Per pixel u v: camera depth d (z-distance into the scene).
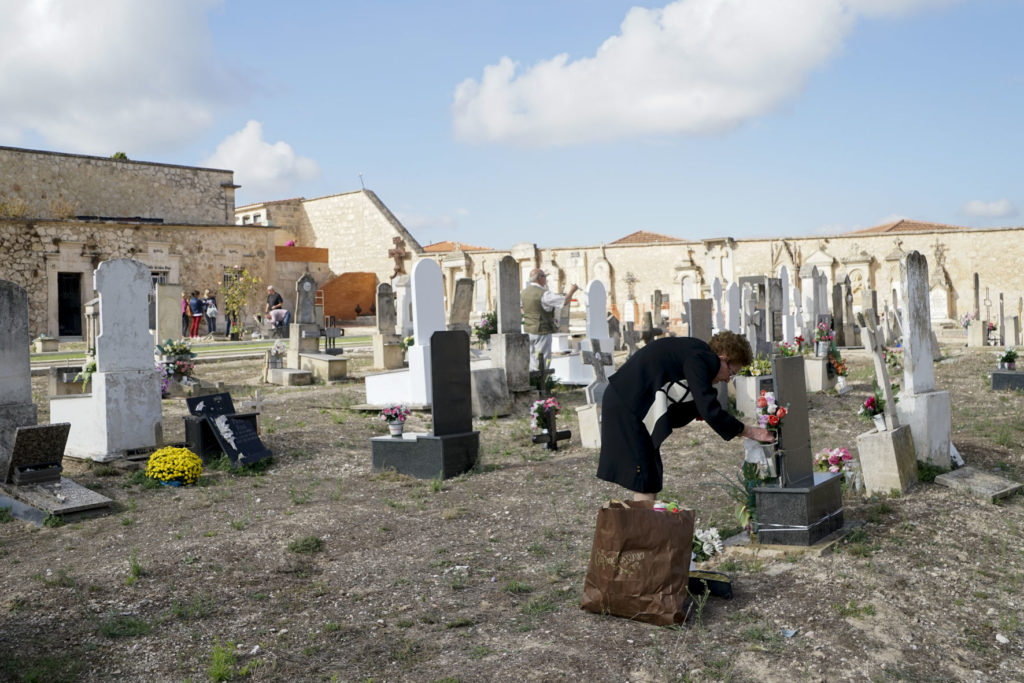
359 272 46.59
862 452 7.21
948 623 4.53
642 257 41.47
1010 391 13.73
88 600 4.93
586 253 42.59
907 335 7.79
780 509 5.63
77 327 34.22
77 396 9.05
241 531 6.24
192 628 4.54
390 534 6.21
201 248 37.28
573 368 15.03
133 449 8.84
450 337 8.25
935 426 7.83
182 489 7.73
